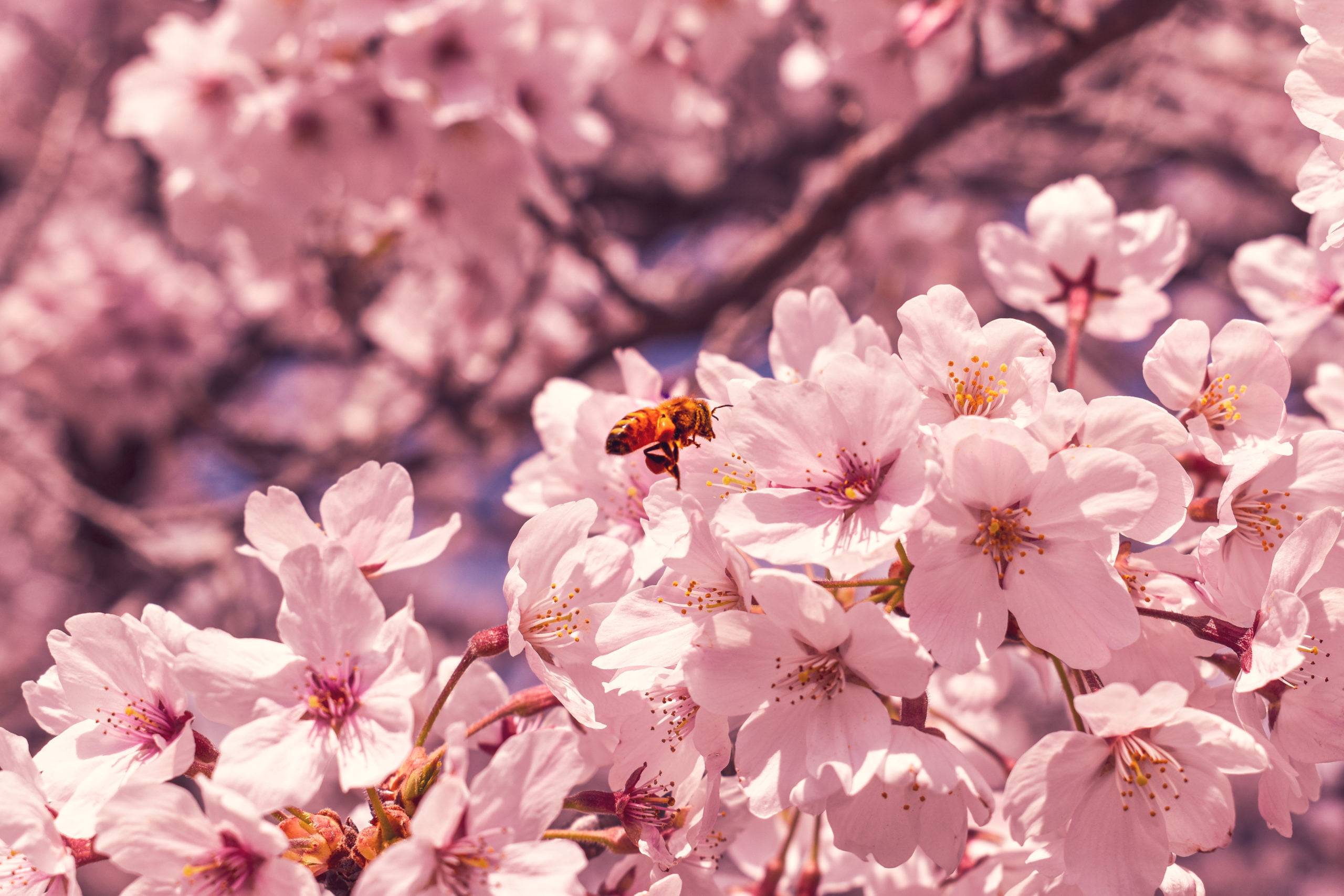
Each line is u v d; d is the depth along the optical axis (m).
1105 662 0.41
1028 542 0.41
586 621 0.43
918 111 0.74
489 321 0.85
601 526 0.46
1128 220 0.49
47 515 1.21
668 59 0.83
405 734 0.41
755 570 0.41
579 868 0.40
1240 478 0.42
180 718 0.42
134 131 0.68
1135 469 0.41
